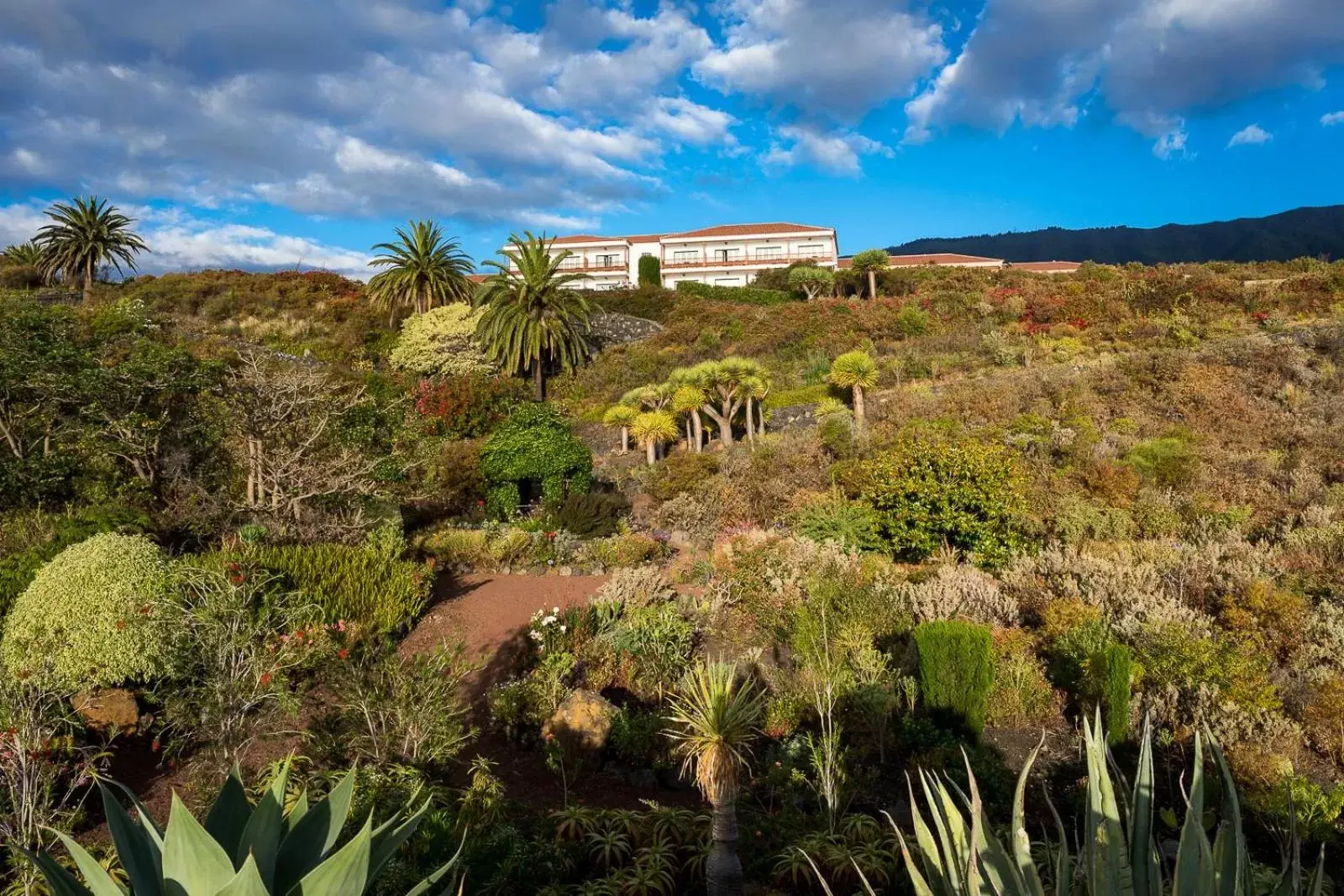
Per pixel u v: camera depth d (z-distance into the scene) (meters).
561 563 12.26
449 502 16.00
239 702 5.39
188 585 6.48
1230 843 1.92
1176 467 12.16
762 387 19.33
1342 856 4.46
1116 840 1.95
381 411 15.91
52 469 11.66
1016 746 6.10
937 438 13.95
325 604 8.16
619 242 58.53
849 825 4.71
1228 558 8.61
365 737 5.38
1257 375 16.97
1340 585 7.64
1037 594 8.23
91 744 5.64
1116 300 28.20
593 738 6.12
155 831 2.05
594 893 4.09
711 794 3.96
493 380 25.97
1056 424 14.86
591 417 25.14
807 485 13.96
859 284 39.81
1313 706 5.68
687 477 15.64
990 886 1.99
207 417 12.47
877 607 7.95
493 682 7.77
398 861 3.85
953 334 27.09
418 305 33.81
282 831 2.28
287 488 11.09
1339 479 11.62
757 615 8.90
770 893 4.18
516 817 5.02
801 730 6.29
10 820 4.32
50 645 5.90
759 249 56.50
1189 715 5.81
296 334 33.53
